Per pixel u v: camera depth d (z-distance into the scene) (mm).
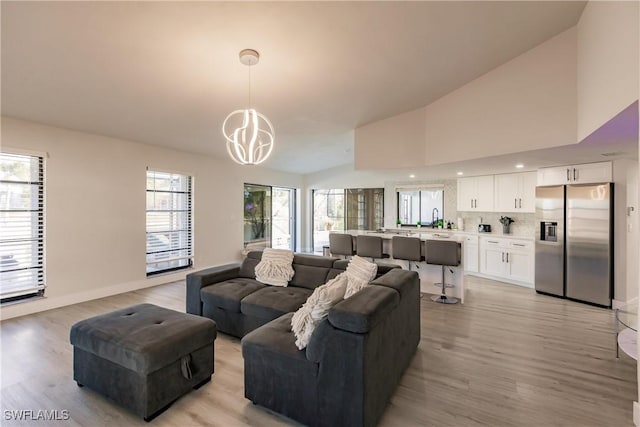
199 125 4348
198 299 3406
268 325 2283
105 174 4398
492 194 5734
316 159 7176
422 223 7062
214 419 1941
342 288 2025
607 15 2201
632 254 3984
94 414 1974
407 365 2527
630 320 2625
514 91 3436
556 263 4539
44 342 2965
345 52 2932
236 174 6664
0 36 2246
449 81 3809
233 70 3064
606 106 2236
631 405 2062
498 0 2436
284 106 4031
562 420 1923
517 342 3029
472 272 5965
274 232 7953
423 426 1868
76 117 3684
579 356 2740
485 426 1871
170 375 2037
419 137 4570
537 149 3271
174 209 5449
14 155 3582
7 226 3535
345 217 8258
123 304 4094
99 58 2643
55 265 3900
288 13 2330
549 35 3074
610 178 4023
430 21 2602
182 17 2252
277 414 1988
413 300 2703
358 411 1690
